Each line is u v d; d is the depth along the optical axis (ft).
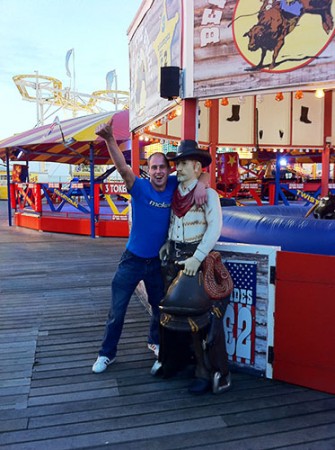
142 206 8.20
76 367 9.00
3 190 81.30
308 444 6.33
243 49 9.21
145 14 13.38
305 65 8.59
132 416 7.11
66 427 6.79
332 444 6.33
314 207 13.51
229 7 9.27
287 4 8.60
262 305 8.27
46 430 6.72
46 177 86.17
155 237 8.39
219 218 7.55
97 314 12.59
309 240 8.07
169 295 7.41
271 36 8.86
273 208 16.22
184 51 9.97
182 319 7.36
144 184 8.21
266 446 6.28
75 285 16.06
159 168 8.00
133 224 8.56
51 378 8.50
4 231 32.78
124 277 8.71
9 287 15.76
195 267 7.38
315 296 7.73
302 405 7.41
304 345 7.93
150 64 12.94
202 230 7.77
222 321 7.80
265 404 7.45
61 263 20.24
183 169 7.79
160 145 30.12
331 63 8.34
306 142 23.09
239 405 7.42
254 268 8.28
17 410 7.30
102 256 22.08
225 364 7.86
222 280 7.68
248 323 8.46
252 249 8.25
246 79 9.26
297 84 8.73
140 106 14.53
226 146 22.41
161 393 7.89
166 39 11.20
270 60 8.93
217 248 8.62
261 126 22.59
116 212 29.78
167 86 10.05
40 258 21.53
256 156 39.32
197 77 9.82
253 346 8.47
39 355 9.62
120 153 7.86
